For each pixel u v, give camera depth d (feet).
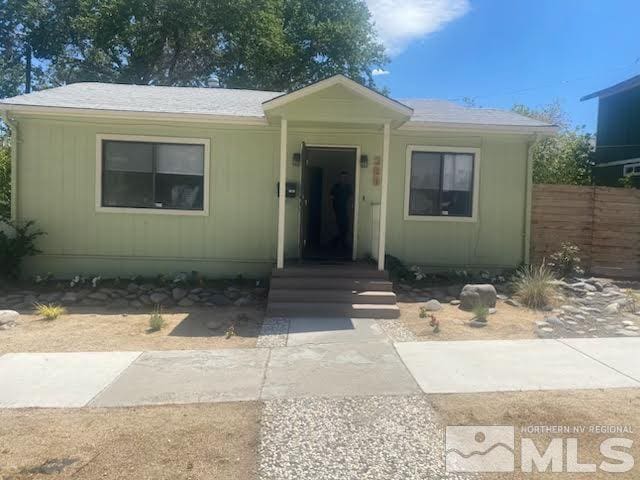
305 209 32.71
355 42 86.94
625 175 53.31
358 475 10.64
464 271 33.27
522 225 33.83
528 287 26.96
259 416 13.44
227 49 82.12
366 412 13.67
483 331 21.83
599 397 14.52
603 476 10.55
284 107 26.68
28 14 82.58
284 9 86.53
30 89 85.87
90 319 24.34
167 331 22.33
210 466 10.96
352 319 24.22
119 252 31.99
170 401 14.46
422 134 32.94
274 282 26.58
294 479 10.48
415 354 18.67
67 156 31.32
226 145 32.17
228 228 32.42
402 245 33.32
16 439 12.14
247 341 20.77
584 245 35.14
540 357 18.21
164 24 76.33
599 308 25.73
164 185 32.04
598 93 56.59
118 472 10.68
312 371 16.96
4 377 16.38
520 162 33.58
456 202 33.50
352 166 34.27
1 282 29.19
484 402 14.24
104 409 13.91
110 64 90.27
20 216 31.30
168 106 32.12
